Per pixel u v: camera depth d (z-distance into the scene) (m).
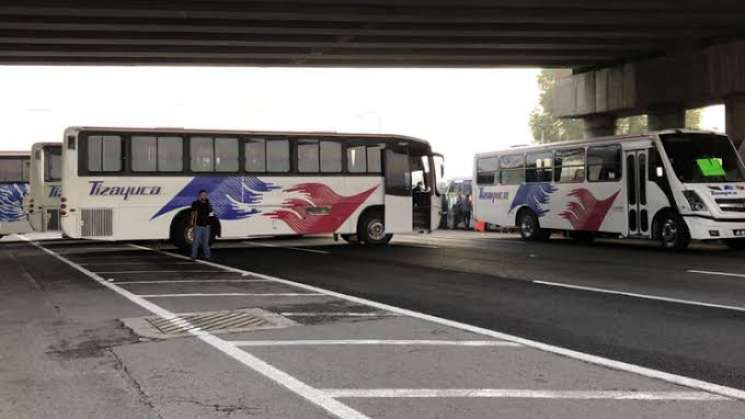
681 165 18.27
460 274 13.62
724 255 17.31
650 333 7.76
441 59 29.75
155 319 8.79
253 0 19.88
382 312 9.27
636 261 15.93
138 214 18.69
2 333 7.99
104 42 23.95
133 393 5.62
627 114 34.34
